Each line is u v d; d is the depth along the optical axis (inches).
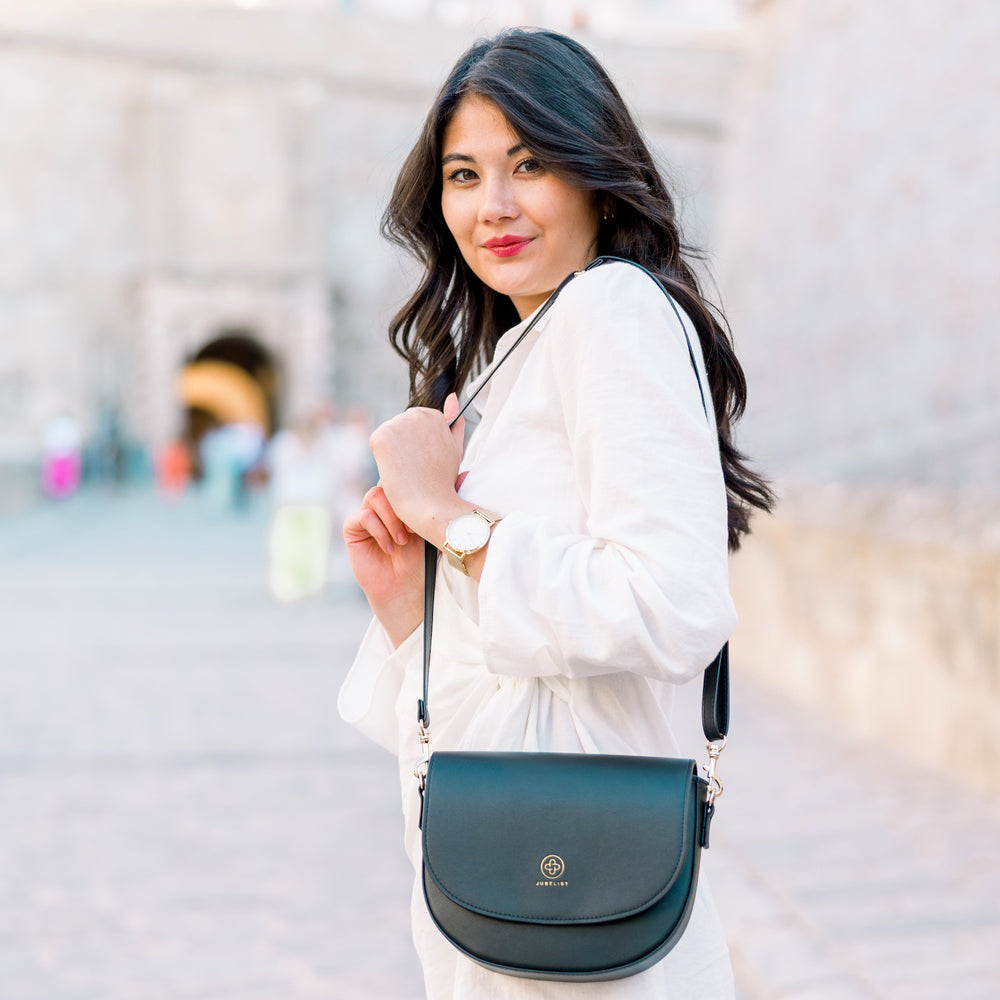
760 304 483.2
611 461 43.9
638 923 43.3
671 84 1113.4
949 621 186.1
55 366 1285.7
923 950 118.6
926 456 326.6
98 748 206.2
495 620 44.3
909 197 370.3
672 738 51.3
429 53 1314.0
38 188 1277.1
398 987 117.5
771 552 261.6
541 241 51.7
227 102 1300.4
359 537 55.9
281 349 1333.7
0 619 350.9
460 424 53.9
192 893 140.9
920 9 371.9
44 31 1261.1
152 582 446.3
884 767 191.2
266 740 213.0
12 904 136.9
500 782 45.6
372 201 1339.8
